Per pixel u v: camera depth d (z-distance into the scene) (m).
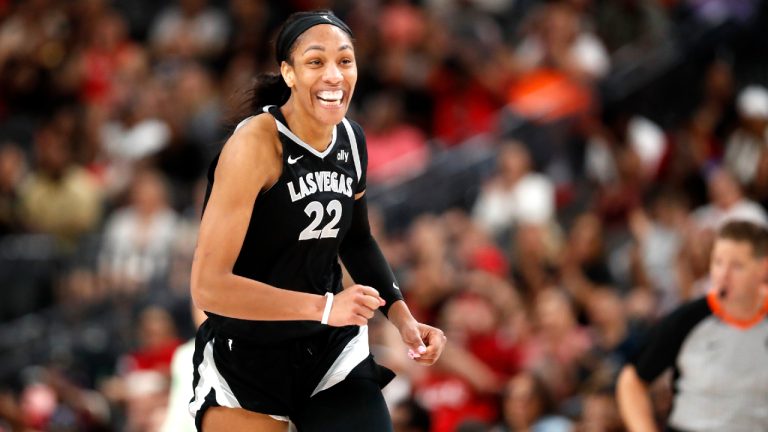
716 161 25.53
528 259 21.50
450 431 17.11
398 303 8.95
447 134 27.75
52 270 24.12
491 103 28.12
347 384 8.70
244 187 7.90
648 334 11.44
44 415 18.52
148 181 24.12
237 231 7.85
